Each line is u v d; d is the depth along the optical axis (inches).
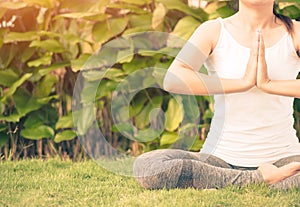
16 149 221.3
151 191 160.6
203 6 220.8
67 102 226.4
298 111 213.8
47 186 171.6
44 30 225.1
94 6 219.9
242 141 165.9
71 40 212.5
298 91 159.0
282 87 159.5
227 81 161.8
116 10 226.8
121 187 168.6
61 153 220.1
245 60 164.1
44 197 161.5
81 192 165.2
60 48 217.2
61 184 173.6
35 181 176.6
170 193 156.6
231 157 166.6
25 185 173.2
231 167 166.2
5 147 219.9
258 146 165.5
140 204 150.0
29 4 220.1
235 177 160.9
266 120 165.6
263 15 164.6
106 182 174.9
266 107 165.2
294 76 167.3
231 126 167.0
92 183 174.2
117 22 217.0
